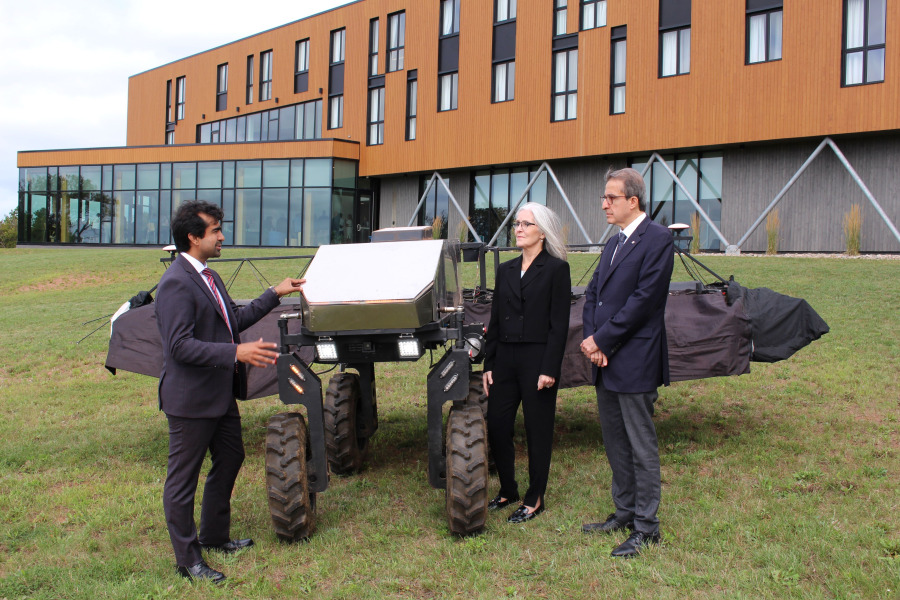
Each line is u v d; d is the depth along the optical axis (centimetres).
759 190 1848
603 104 2030
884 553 334
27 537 393
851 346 789
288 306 545
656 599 302
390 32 2659
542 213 398
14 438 601
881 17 1596
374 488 461
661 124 1920
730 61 1802
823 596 300
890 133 1636
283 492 362
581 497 423
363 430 511
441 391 375
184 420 336
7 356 970
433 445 377
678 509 399
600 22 2045
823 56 1664
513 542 363
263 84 3198
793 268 1362
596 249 2053
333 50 2889
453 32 2425
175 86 3650
